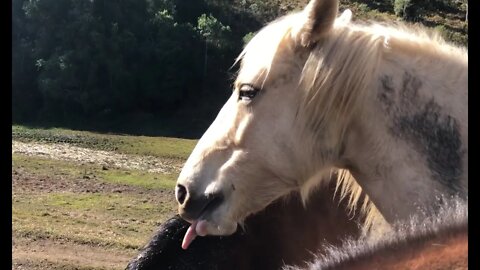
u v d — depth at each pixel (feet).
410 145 3.96
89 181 29.55
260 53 4.20
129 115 75.77
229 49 86.53
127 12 85.15
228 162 4.30
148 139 52.90
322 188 5.41
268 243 5.55
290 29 4.14
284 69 4.09
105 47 78.59
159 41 83.35
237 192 4.27
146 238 19.02
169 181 31.63
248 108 4.20
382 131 4.01
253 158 4.21
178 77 81.61
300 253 5.45
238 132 4.25
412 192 3.92
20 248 16.81
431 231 2.18
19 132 51.21
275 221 5.56
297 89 4.08
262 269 5.53
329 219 5.41
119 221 21.24
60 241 17.79
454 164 3.88
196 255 5.44
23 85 77.92
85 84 76.89
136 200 25.46
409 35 4.20
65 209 22.44
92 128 68.80
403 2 33.37
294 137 4.10
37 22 81.00
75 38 78.89
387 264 2.13
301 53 4.09
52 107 74.69
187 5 95.50
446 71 4.04
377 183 4.08
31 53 79.41
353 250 2.28
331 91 3.96
